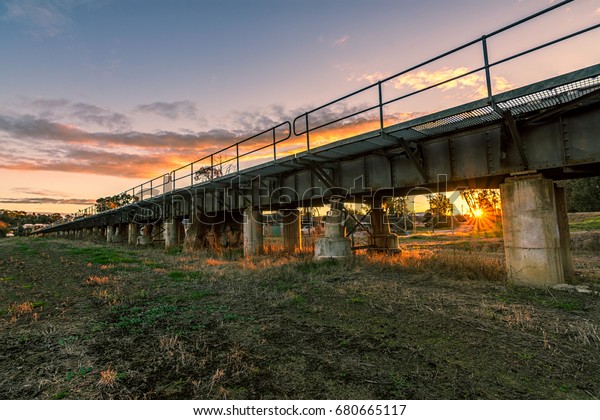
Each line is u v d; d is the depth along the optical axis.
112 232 48.66
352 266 13.27
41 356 4.98
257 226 20.69
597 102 7.79
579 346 4.80
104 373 4.25
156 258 19.83
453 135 10.75
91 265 16.64
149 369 4.43
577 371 4.09
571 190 47.09
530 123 8.95
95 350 5.17
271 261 16.36
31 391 3.90
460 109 8.28
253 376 4.18
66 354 5.01
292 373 4.24
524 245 8.86
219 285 10.47
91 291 10.01
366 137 10.69
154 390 3.86
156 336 5.77
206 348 5.14
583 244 19.75
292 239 22.67
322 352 4.90
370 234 18.00
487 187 13.73
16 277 13.41
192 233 25.52
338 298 8.21
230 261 17.73
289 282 10.60
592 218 33.41
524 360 4.41
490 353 4.66
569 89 7.02
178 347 5.21
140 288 10.28
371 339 5.36
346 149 12.52
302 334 5.70
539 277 8.56
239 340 5.48
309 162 14.17
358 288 9.16
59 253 25.16
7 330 6.33
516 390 3.68
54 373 4.38
